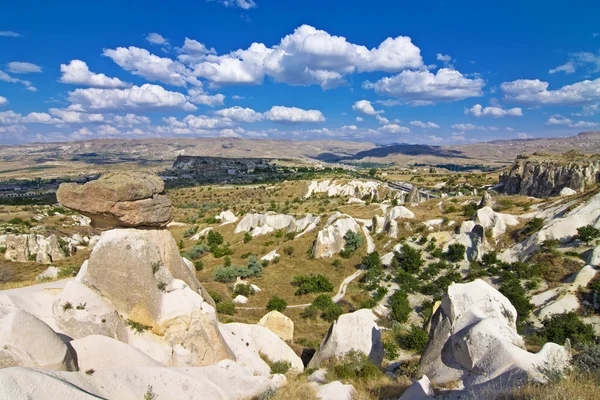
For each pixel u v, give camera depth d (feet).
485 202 184.34
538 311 104.78
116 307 51.49
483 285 45.37
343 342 60.18
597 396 27.84
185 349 50.06
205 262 192.24
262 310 121.39
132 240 52.42
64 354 35.63
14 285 76.13
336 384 45.70
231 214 285.02
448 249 150.10
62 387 27.53
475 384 35.29
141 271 51.70
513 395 29.86
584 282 108.17
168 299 53.06
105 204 50.16
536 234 137.90
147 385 37.68
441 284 127.75
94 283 51.85
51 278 84.58
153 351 48.96
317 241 174.29
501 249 144.97
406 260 146.72
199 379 42.63
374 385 48.47
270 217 231.09
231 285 146.00
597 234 123.65
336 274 153.48
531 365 34.45
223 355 52.08
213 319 53.06
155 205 53.88
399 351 82.17
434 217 183.52
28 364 32.81
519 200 191.83
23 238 180.14
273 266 167.12
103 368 39.50
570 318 94.02
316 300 124.16
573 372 33.78
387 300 127.85
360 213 220.64
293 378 54.34
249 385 46.93
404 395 36.99
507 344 36.42
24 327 33.76
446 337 43.52
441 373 40.68
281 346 65.62
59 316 46.34
